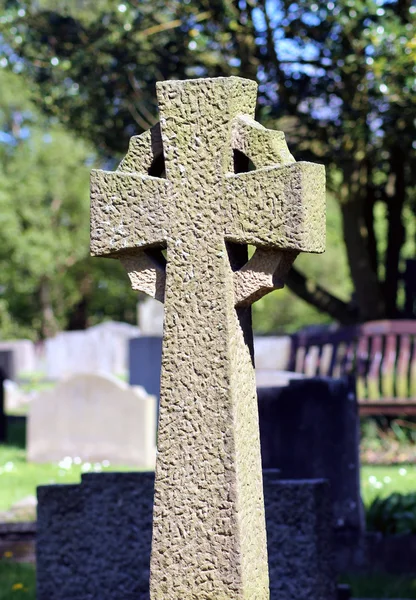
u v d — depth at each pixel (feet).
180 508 15.11
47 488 24.07
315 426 33.53
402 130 53.26
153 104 56.13
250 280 15.14
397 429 55.26
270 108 54.19
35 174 165.48
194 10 51.52
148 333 109.29
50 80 59.00
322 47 52.34
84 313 207.00
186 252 15.33
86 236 173.47
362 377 53.93
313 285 64.18
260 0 50.34
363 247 61.93
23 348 159.63
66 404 51.78
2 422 64.49
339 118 52.75
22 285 169.58
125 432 50.65
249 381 15.42
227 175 15.15
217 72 56.18
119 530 23.65
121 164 16.07
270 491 22.74
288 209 14.69
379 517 33.45
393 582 30.27
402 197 63.31
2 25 56.90
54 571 23.97
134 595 23.50
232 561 14.85
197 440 15.07
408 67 47.37
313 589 22.44
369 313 63.00
